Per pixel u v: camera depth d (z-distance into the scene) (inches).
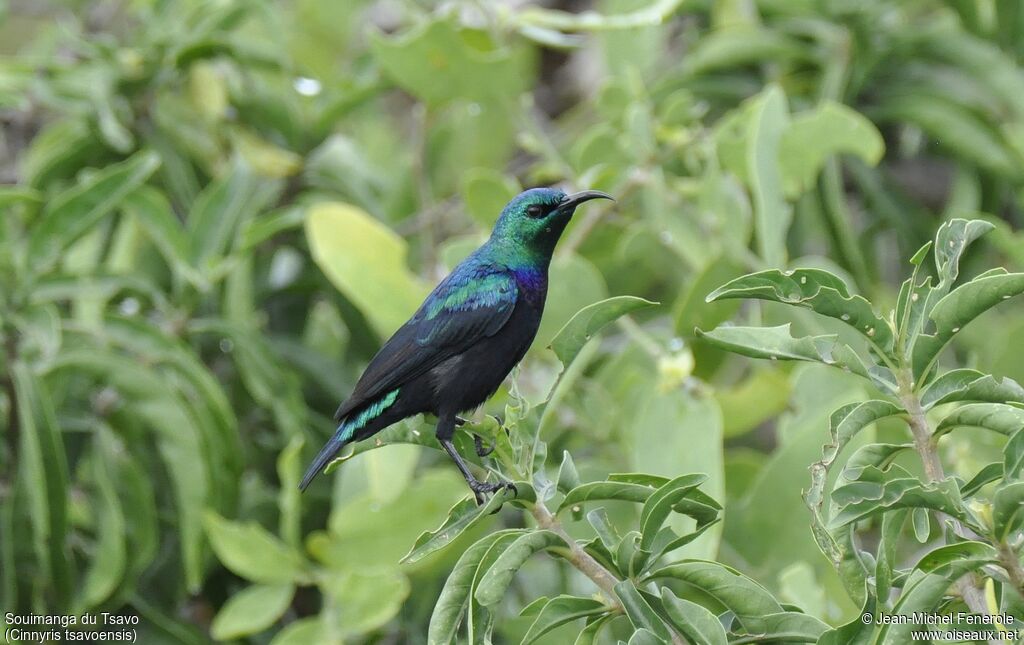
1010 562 216.7
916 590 218.1
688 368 375.9
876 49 523.2
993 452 390.6
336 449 366.6
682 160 522.6
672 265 517.0
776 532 376.8
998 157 496.1
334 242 423.2
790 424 403.5
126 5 642.8
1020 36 533.6
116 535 411.5
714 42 532.1
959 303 223.0
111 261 496.4
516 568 229.0
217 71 529.0
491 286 374.0
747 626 239.9
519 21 502.0
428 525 414.0
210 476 420.5
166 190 529.0
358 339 512.4
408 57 481.1
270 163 522.3
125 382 414.3
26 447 390.3
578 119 602.2
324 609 420.5
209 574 490.6
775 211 417.4
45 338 401.1
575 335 255.6
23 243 480.7
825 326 414.3
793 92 539.2
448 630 235.8
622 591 235.5
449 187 588.4
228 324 455.2
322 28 658.2
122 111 513.0
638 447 378.0
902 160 559.8
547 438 444.8
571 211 382.6
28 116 595.8
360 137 652.7
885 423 394.9
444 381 367.2
